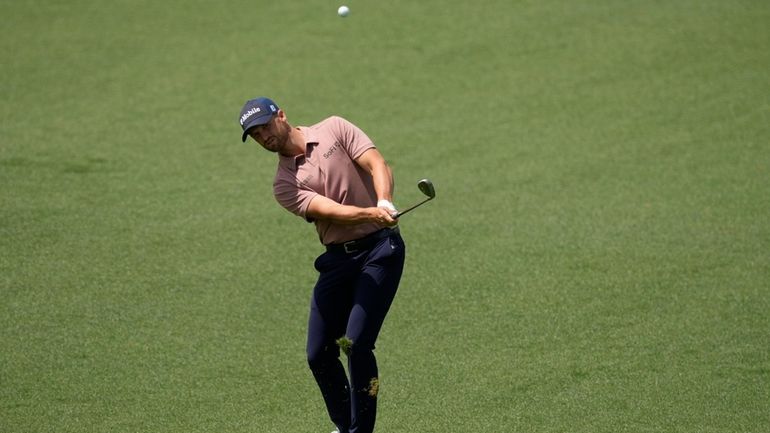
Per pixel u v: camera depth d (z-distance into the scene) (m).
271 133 18.08
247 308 25.56
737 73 43.25
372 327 18.53
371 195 18.91
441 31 48.94
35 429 19.69
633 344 23.28
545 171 34.94
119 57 46.03
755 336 23.47
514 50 46.66
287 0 53.12
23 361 22.47
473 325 24.50
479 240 29.73
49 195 32.75
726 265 27.47
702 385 21.30
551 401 20.83
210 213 31.77
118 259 28.34
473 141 37.72
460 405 20.78
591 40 47.41
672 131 38.03
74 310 25.17
